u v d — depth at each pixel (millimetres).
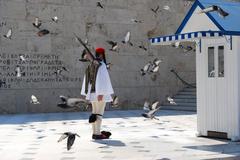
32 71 18156
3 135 11094
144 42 20562
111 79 19750
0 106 17578
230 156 7586
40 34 15906
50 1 18609
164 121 14406
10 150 8656
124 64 20062
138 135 10719
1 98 17594
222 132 9680
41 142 9742
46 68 18422
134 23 20375
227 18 9086
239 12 9461
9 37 17344
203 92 10070
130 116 16484
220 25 8805
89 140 9883
